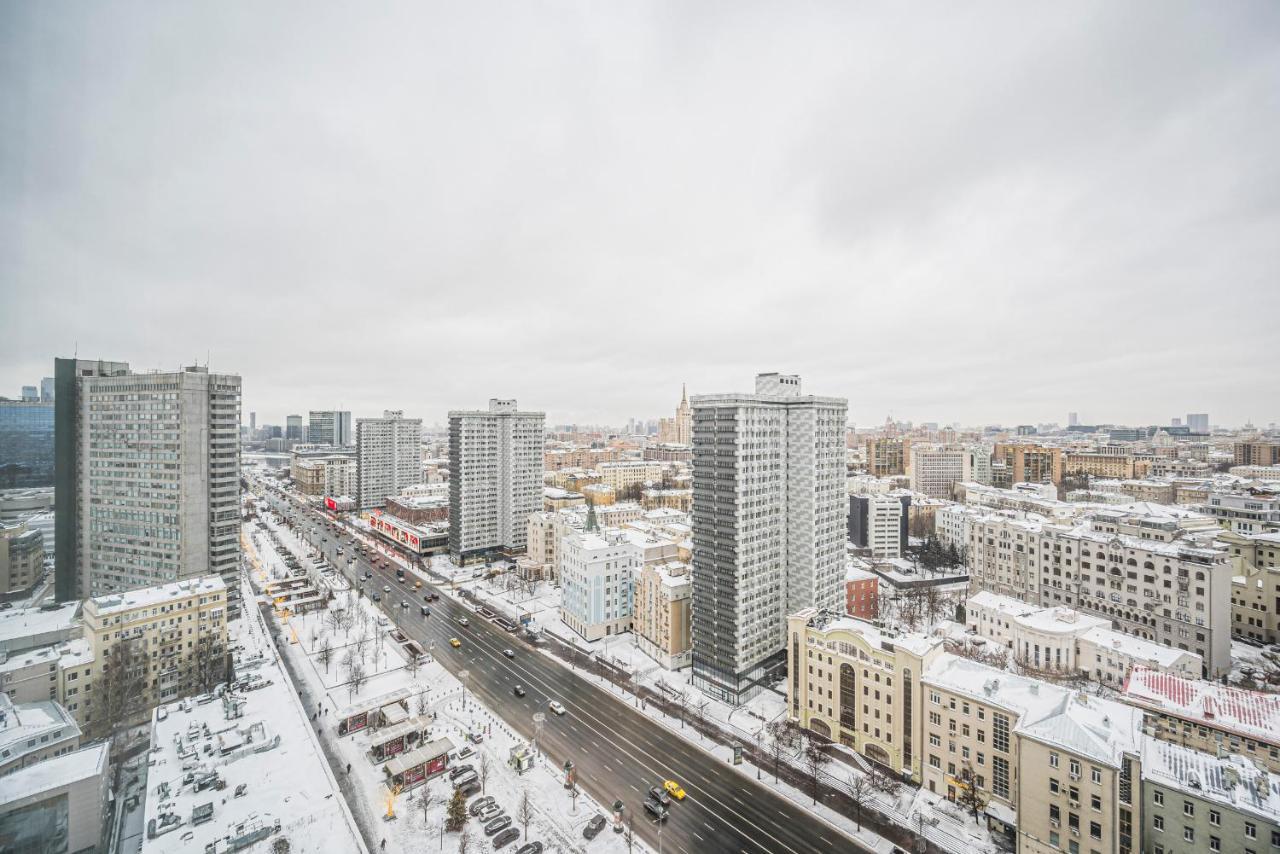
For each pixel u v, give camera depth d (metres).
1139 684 96.31
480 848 84.38
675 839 86.50
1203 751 81.50
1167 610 141.50
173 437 155.12
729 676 129.12
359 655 148.88
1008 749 86.88
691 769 104.12
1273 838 63.41
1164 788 70.56
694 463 136.75
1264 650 146.00
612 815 91.94
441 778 100.94
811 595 139.38
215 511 161.25
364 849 77.00
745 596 130.25
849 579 172.12
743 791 97.88
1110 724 79.31
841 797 96.00
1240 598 156.38
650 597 155.25
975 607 156.50
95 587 166.62
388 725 115.38
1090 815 74.56
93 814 80.06
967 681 94.75
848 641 109.06
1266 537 160.75
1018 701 87.69
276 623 173.25
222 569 163.12
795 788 98.62
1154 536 174.00
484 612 188.88
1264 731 81.69
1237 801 66.19
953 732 93.56
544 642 164.50
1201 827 67.94
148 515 159.50
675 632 146.50
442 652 156.38
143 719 120.00
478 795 96.44
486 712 123.94
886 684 102.88
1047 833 78.31
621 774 102.44
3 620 131.12
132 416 160.00
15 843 74.75
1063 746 76.81
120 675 116.12
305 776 91.19
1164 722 89.38
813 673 115.44
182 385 154.00
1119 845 72.88
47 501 177.88
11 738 87.25
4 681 107.62
